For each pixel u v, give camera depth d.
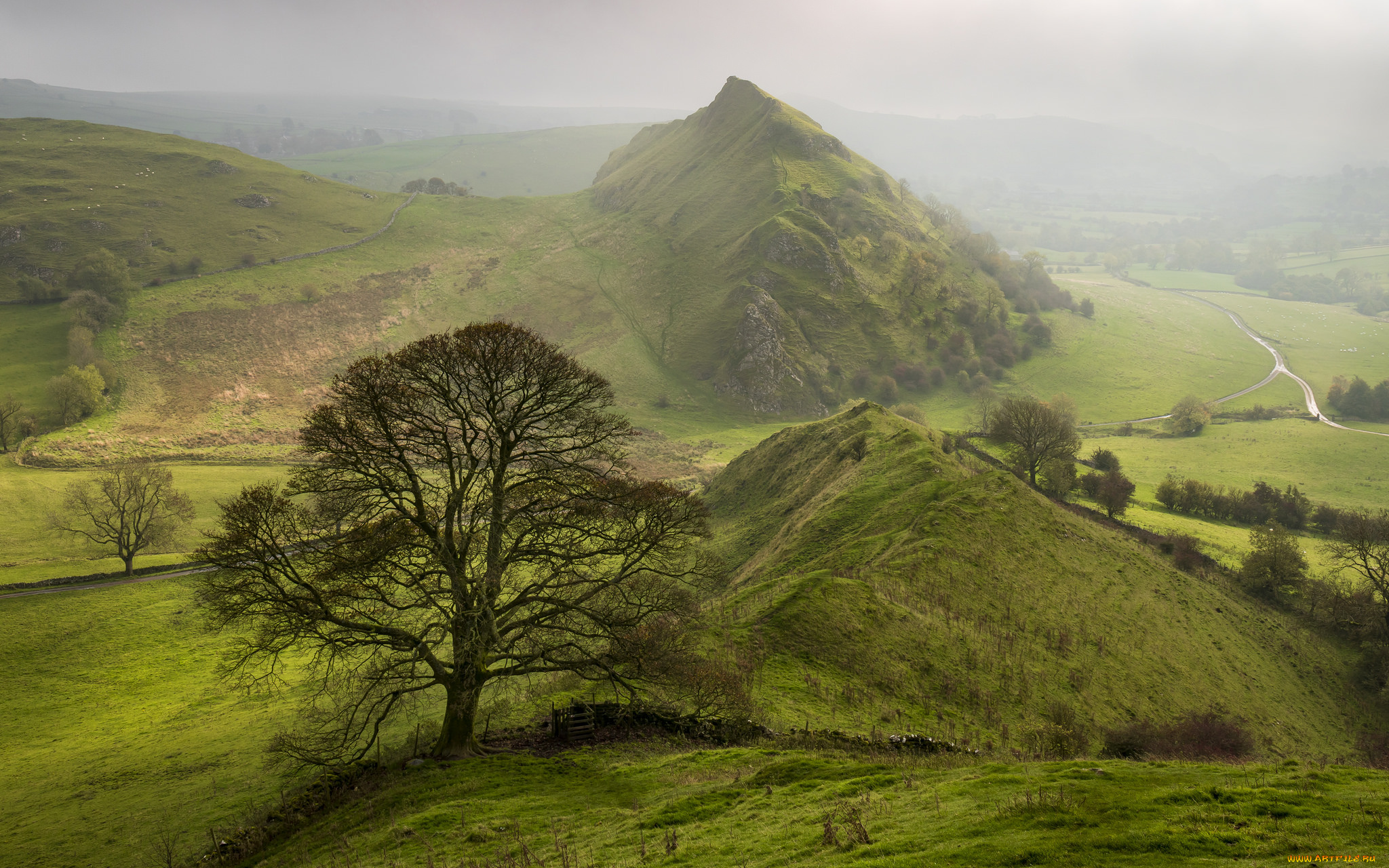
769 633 42.00
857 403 104.75
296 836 24.69
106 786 42.00
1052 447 106.56
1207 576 80.19
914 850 12.94
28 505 118.94
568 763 26.50
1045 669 46.72
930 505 66.44
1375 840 10.93
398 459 28.67
